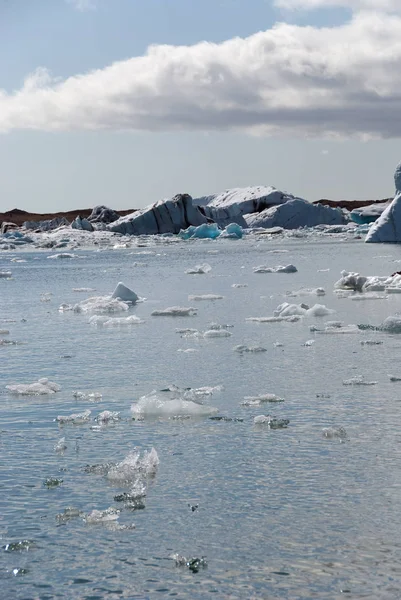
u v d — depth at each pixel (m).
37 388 12.53
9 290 33.53
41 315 23.27
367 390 11.88
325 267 41.41
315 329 18.06
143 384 12.86
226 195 122.44
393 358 14.48
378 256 50.16
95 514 7.27
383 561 6.29
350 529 6.87
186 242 87.31
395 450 8.91
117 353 15.91
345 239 84.06
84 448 9.39
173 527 7.05
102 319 21.02
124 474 8.36
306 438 9.48
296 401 11.33
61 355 15.87
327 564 6.28
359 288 27.48
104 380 13.27
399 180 68.69
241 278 35.50
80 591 6.02
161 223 102.19
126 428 10.21
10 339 18.30
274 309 22.78
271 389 12.16
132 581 6.14
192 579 6.13
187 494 7.80
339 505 7.39
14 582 6.18
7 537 6.94
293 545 6.61
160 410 10.90
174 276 38.66
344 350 15.47
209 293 28.56
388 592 5.86
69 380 13.38
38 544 6.80
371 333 17.58
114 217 119.69
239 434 9.75
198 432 9.91
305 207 110.06
